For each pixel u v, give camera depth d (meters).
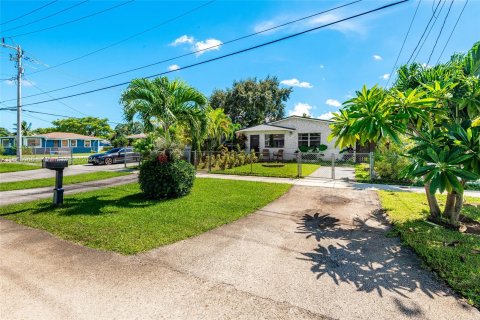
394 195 7.84
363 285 2.97
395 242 4.30
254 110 31.39
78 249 3.94
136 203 6.89
